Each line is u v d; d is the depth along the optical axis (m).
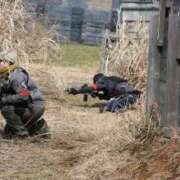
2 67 20.52
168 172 15.09
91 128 23.27
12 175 16.73
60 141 20.92
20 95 20.45
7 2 32.03
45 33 33.88
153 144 17.25
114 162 16.83
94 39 78.81
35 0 69.81
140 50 33.69
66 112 26.98
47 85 32.88
